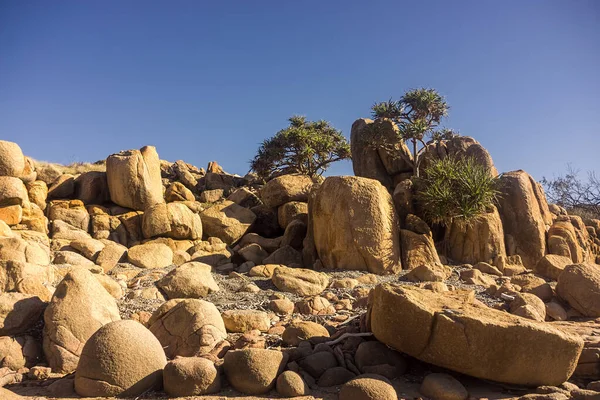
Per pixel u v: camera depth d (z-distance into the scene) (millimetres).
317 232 14156
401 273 13266
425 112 21297
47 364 6828
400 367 6648
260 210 18391
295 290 10977
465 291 7836
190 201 18062
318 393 5961
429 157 18688
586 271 9977
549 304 9742
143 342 5988
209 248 15375
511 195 15531
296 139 22344
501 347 5934
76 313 6984
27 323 7266
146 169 16906
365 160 20578
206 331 7172
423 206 15273
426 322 6141
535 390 6066
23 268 8375
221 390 5980
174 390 5777
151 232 15297
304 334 7434
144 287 10531
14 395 5656
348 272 12898
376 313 6617
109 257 12664
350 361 6719
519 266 14008
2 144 14969
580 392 5668
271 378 5961
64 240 14141
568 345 6000
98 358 5762
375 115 22141
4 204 14383
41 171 17031
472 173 14922
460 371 6152
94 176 17141
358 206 13594
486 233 14516
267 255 15352
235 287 11211
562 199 26297
